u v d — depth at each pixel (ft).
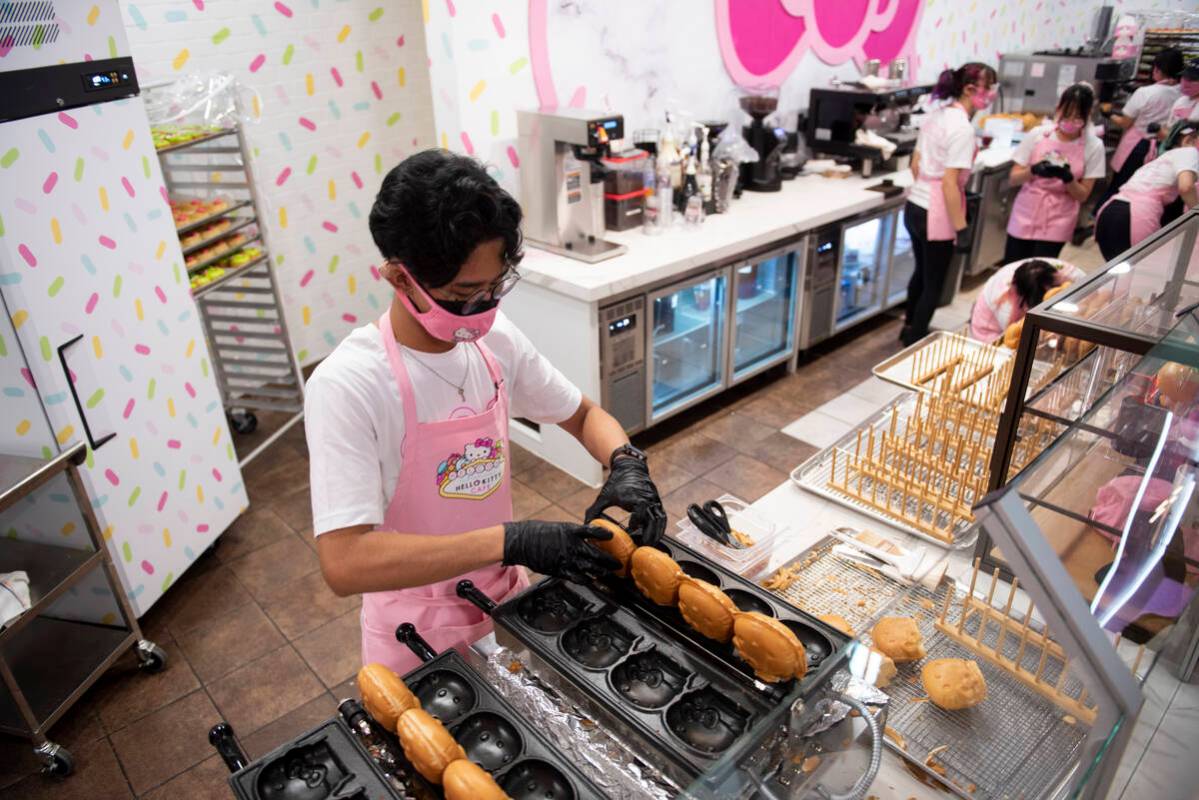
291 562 9.90
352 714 3.48
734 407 13.17
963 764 3.80
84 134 7.41
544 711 3.69
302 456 12.23
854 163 15.79
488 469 4.67
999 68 20.51
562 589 4.28
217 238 10.70
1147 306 5.55
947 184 12.92
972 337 9.84
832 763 3.36
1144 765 4.54
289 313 13.91
